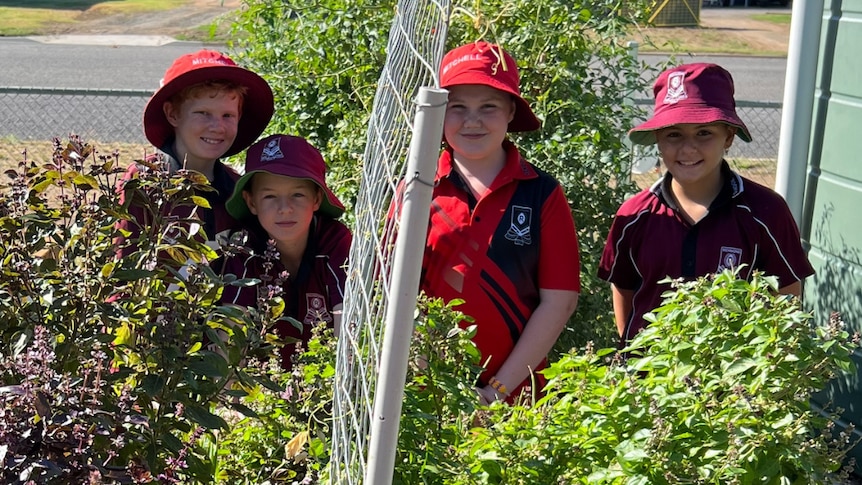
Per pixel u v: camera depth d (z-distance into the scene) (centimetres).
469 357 241
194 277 221
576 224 454
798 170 429
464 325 319
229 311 224
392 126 179
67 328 219
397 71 187
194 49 2164
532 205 323
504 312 320
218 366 216
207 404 221
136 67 1875
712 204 334
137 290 231
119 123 1159
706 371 221
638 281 357
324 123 507
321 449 226
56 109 1224
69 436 189
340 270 318
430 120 141
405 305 146
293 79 502
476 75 317
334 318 302
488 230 320
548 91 450
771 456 201
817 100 425
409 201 144
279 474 235
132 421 195
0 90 739
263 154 312
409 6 198
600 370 232
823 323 428
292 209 312
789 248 334
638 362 230
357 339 175
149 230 231
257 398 248
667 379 219
